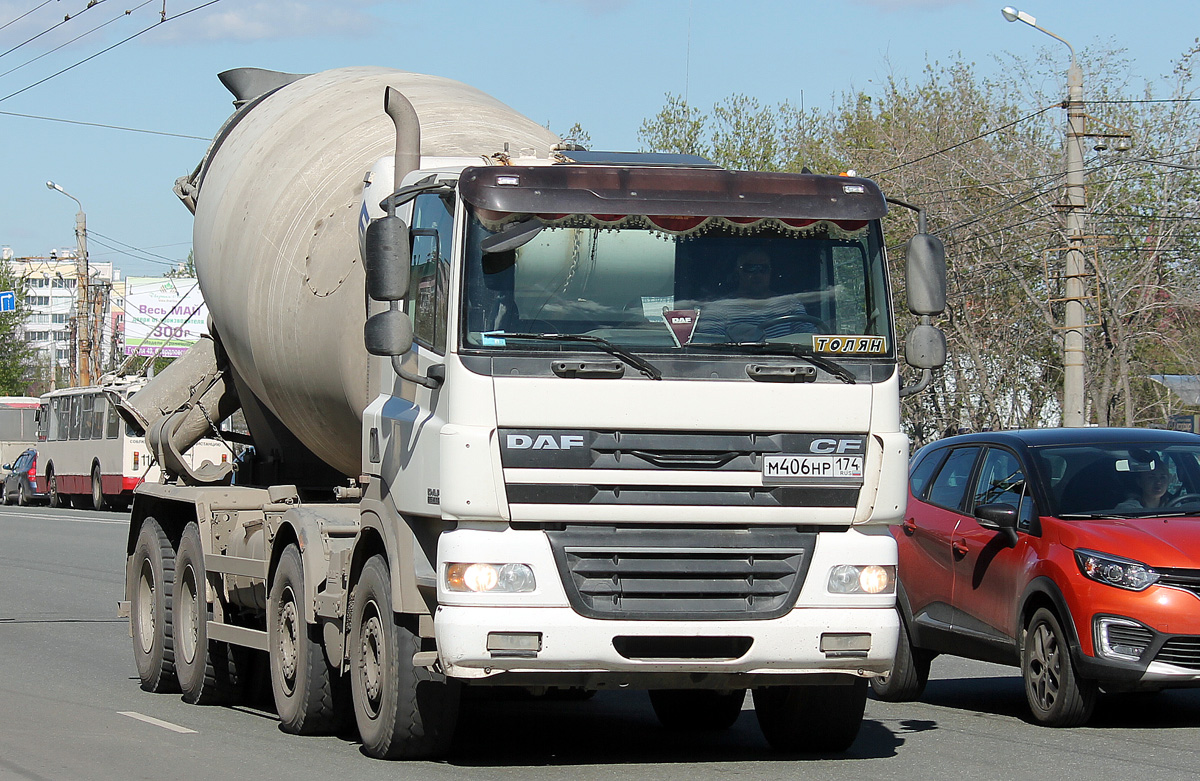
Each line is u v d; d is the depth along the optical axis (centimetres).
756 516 1011
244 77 1730
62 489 6322
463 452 982
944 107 5447
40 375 15000
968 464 1489
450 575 986
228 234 1537
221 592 1498
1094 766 1092
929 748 1184
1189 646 1191
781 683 1040
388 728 1094
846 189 1066
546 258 1014
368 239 1047
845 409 1029
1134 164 4738
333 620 1206
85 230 7612
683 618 999
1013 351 5012
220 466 1703
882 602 1038
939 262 1108
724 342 1022
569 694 1430
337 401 1380
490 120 1432
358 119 1488
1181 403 4897
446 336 1015
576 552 991
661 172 1045
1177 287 4722
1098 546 1241
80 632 2102
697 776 1052
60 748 1173
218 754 1158
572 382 993
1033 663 1302
